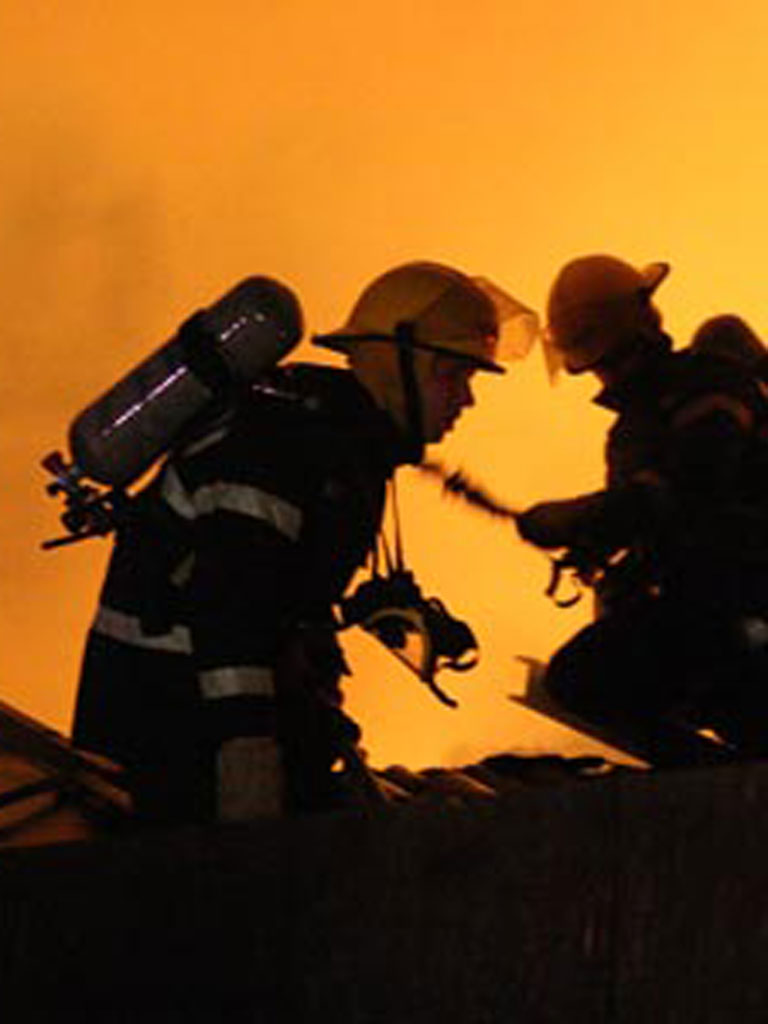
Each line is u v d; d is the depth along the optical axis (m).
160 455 13.03
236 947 11.73
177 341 12.95
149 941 12.05
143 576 13.03
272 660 12.72
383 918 11.20
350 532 12.91
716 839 10.10
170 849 12.06
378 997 11.15
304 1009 11.44
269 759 12.53
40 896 12.48
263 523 12.64
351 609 13.54
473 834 10.94
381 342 13.26
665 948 10.19
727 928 10.01
